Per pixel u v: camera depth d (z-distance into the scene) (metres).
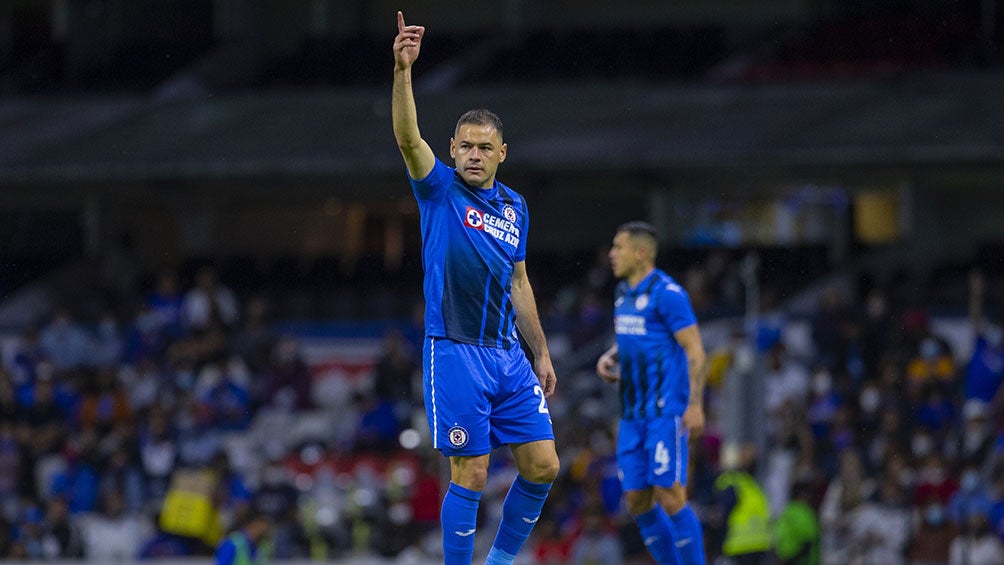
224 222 107.00
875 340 67.00
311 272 95.81
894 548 54.72
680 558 32.34
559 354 74.50
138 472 65.38
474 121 23.66
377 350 84.00
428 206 23.75
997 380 63.38
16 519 62.31
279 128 93.06
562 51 102.00
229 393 72.06
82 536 61.97
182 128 94.88
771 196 94.31
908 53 95.00
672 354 32.25
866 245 90.81
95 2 111.38
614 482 58.50
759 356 47.81
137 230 105.75
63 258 99.25
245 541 47.84
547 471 24.17
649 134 85.75
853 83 91.19
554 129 88.00
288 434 71.06
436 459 62.19
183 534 59.94
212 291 80.06
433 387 23.66
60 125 97.69
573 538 56.34
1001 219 94.19
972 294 66.31
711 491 52.19
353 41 107.44
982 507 54.88
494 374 23.67
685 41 101.62
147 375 73.56
